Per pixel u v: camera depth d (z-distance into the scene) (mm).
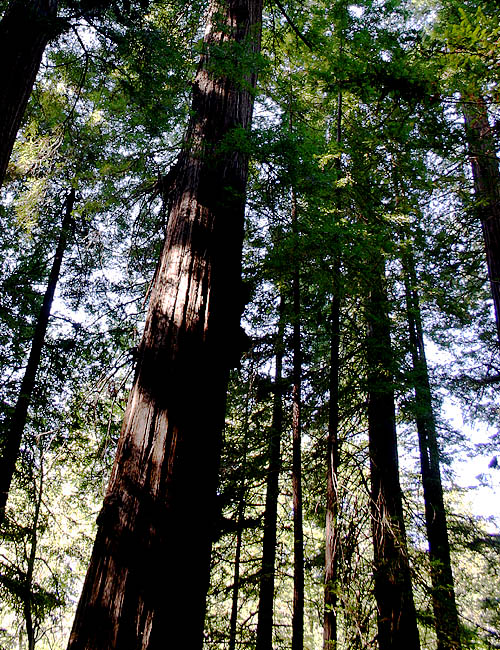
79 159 6340
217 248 3162
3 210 7570
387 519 5207
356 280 4230
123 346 6926
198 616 2221
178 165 3865
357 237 3625
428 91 2662
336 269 4051
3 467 6629
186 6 5199
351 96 4945
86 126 6453
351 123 4848
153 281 3199
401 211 4531
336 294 4309
